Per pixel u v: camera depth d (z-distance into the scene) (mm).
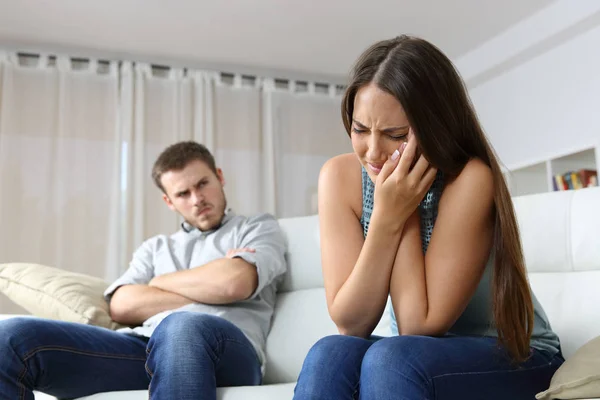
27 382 1217
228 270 1607
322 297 1767
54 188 3697
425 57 957
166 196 1912
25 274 1730
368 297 1004
